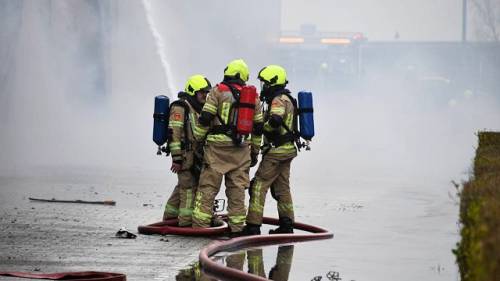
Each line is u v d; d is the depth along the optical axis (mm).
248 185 22375
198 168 22906
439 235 23031
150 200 29594
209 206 22344
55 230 22469
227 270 16531
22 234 21734
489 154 20609
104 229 22812
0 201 28469
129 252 19500
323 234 22359
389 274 17484
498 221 9586
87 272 16281
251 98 21953
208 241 21453
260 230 23375
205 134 22141
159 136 23062
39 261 18125
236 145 22219
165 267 17703
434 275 17422
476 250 9578
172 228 22250
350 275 17359
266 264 18500
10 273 16297
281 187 23312
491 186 13016
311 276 17125
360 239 22344
